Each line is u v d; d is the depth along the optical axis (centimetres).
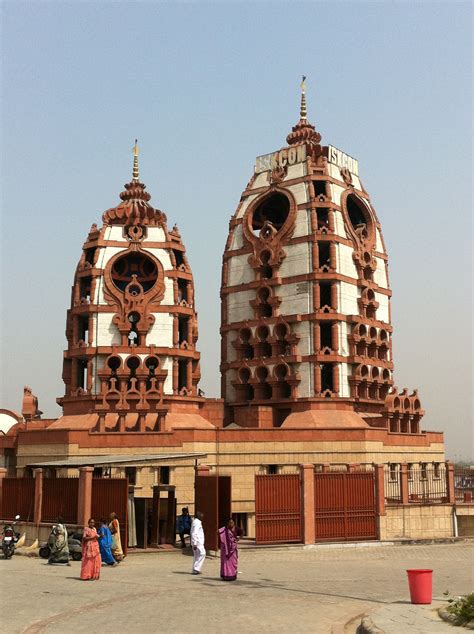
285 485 4216
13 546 3806
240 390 7181
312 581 2959
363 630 1942
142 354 6366
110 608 2334
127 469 5500
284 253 7088
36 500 4134
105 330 6456
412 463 6594
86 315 6606
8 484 4419
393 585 2847
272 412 6744
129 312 6481
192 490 5594
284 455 5872
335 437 6016
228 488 3997
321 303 7362
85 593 2633
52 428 5728
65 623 2097
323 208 7088
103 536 3497
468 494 5528
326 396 6700
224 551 2988
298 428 5947
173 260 6712
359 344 7038
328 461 5953
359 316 6981
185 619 2150
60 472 5466
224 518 4000
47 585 2820
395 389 6944
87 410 6331
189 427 5700
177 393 6456
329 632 1994
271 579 3020
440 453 7156
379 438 6241
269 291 7125
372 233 7512
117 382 6356
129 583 2894
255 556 3819
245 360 7162
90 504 3878
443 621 2011
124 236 6744
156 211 6875
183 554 3900
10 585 2812
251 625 2067
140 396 6184
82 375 6719
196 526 3241
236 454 5766
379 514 4400
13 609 2314
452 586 2848
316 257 6900
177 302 6606
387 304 7594
